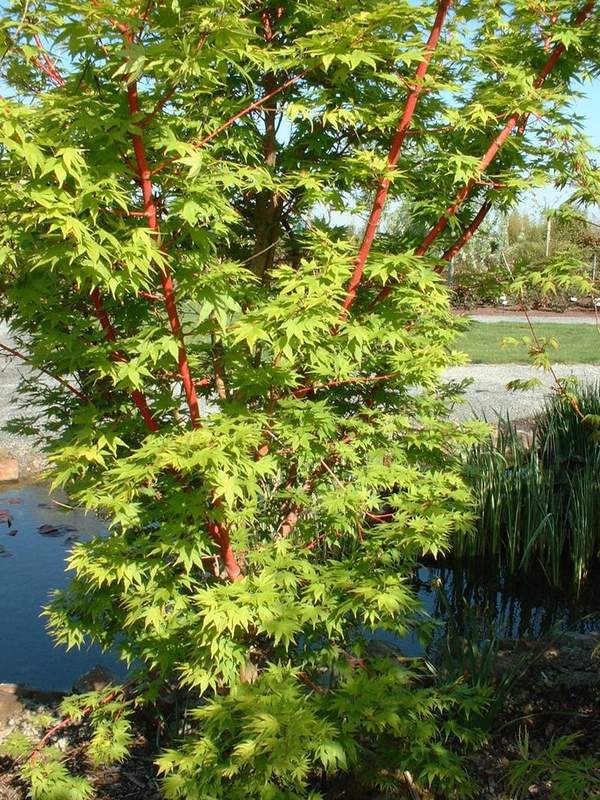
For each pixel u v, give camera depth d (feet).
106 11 5.69
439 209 8.73
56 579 16.85
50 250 5.97
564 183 9.69
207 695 9.68
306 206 9.12
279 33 9.09
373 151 8.81
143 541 7.85
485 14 9.37
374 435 8.87
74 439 7.88
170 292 6.86
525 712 10.43
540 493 17.39
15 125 5.63
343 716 7.61
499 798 8.62
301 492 8.86
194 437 6.68
